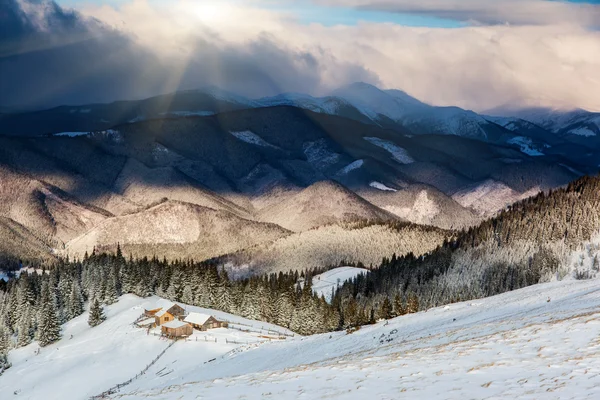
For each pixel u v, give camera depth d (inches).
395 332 3494.1
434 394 1330.0
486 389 1311.5
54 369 4692.4
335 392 1457.9
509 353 1626.5
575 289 3565.5
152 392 1889.8
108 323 5703.7
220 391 1647.4
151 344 4901.6
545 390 1240.8
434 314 3917.3
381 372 1619.1
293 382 1636.3
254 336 5241.1
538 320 2276.1
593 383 1238.3
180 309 5723.4
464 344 1873.8
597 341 1578.5
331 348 3459.6
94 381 4192.9
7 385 4507.9
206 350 4670.3
